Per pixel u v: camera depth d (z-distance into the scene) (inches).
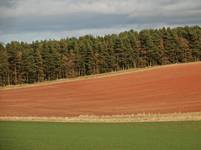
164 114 2928.2
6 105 4279.0
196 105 3545.8
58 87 5516.7
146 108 3617.1
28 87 5748.0
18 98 4837.6
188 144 1795.0
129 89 4874.5
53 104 4261.8
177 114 2854.3
